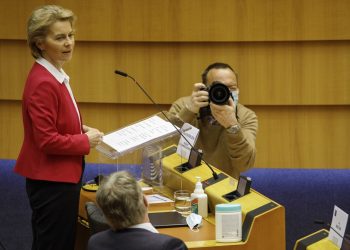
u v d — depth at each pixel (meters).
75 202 8.98
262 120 17.38
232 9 16.78
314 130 17.30
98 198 6.29
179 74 17.25
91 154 17.94
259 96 17.14
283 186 16.81
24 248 13.12
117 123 17.69
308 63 16.95
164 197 9.60
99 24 17.11
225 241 7.75
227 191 8.74
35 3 17.22
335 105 17.17
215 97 9.89
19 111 17.97
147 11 16.98
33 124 8.64
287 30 16.72
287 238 13.48
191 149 9.72
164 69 17.30
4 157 18.14
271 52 17.00
